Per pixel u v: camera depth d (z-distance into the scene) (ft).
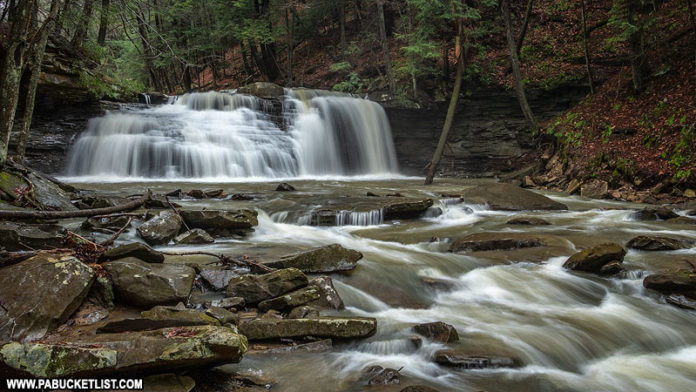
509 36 65.72
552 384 12.23
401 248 24.88
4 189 23.38
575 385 12.37
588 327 15.85
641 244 24.82
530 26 82.28
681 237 27.17
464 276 20.39
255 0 96.84
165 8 85.25
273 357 12.49
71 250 14.96
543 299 18.39
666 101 50.88
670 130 46.70
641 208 38.63
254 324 13.26
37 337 10.96
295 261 18.58
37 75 31.37
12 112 25.25
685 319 16.88
